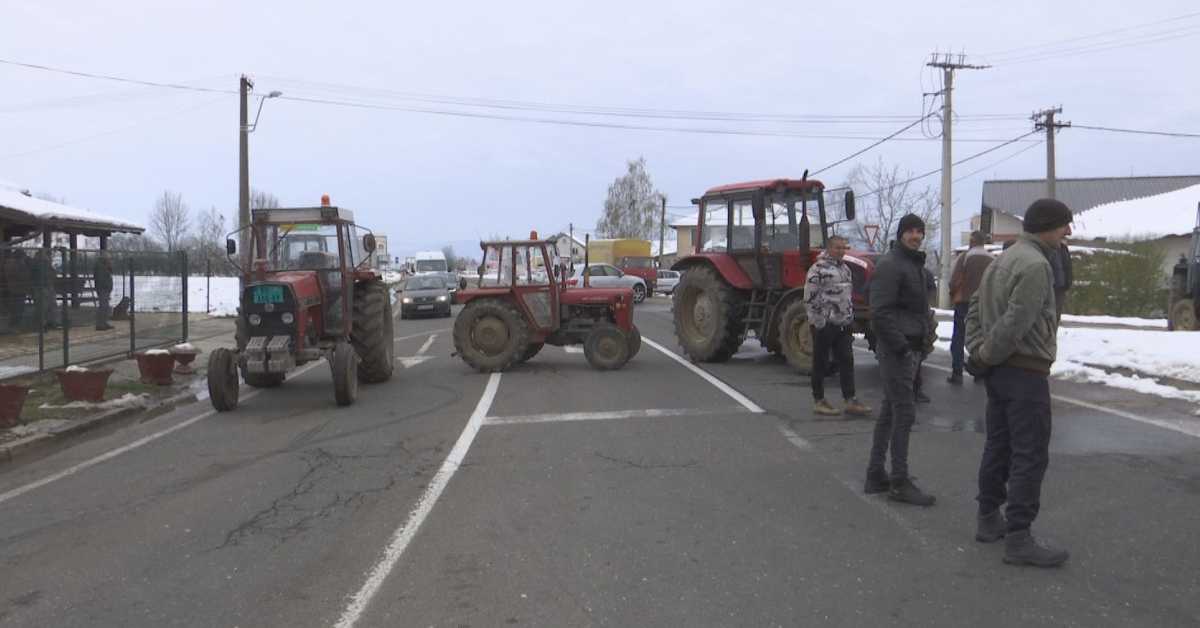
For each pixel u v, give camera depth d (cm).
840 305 797
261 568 446
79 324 1280
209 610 392
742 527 492
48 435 785
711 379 1083
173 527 523
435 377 1196
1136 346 1093
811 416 820
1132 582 397
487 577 424
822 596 391
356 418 883
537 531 493
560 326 1227
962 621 361
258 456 717
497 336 1205
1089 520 484
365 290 1152
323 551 470
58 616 390
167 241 5266
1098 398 862
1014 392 422
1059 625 355
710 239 1273
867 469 586
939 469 608
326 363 1420
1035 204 427
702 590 402
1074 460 614
